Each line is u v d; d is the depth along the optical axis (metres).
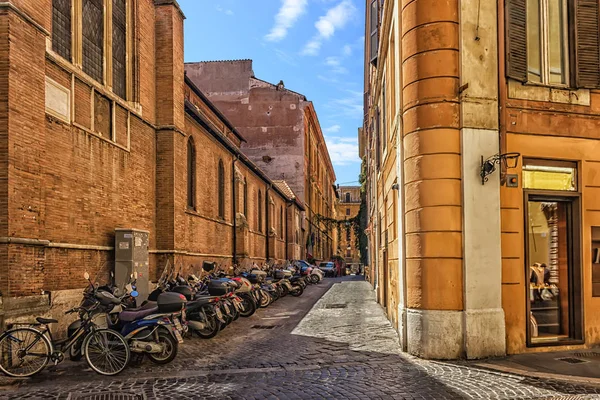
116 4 14.16
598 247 9.48
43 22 9.96
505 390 6.52
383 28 13.38
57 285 10.54
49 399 6.55
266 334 11.83
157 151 16.14
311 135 58.34
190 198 19.25
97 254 12.22
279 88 50.81
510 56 9.08
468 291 8.55
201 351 9.81
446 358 8.50
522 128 9.19
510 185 8.82
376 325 12.87
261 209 34.16
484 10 9.03
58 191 10.66
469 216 8.64
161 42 16.39
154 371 8.09
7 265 8.41
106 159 12.79
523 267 9.01
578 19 9.64
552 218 9.62
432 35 8.91
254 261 30.22
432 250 8.70
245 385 7.11
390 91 12.66
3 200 8.49
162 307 8.64
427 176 8.80
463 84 8.80
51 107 10.49
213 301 11.66
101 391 6.91
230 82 51.19
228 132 38.53
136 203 14.57
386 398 6.32
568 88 9.52
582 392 6.39
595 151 9.56
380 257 18.19
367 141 32.31
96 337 7.98
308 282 32.81
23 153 8.98
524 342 8.87
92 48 12.73
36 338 7.90
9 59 8.73
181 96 17.02
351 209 117.19
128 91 14.52
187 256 17.59
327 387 6.91
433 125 8.81
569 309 9.51
